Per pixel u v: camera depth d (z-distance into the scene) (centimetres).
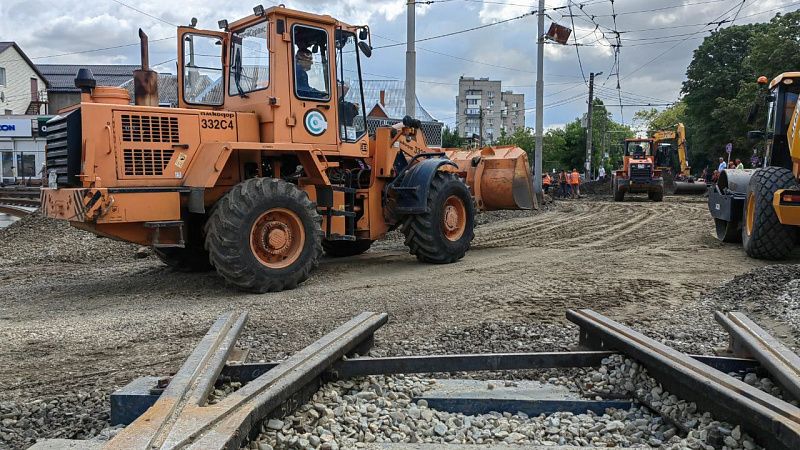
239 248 709
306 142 800
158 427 255
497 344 495
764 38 4156
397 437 322
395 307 644
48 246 1166
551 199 2416
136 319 609
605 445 317
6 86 4609
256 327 566
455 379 409
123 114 695
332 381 378
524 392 383
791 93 1006
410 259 984
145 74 780
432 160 924
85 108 676
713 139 5053
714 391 308
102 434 319
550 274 831
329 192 828
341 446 307
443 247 913
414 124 934
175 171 724
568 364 405
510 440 321
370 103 925
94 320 611
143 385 352
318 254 770
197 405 286
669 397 351
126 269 951
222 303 679
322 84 819
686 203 2498
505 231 1432
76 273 936
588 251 1062
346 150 847
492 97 10994
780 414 278
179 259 877
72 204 677
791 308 592
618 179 2778
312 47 808
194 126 739
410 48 1562
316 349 377
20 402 388
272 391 307
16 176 3272
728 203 1094
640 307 637
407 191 890
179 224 715
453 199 943
